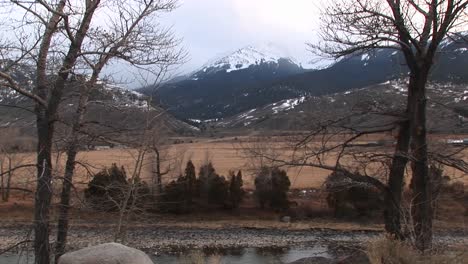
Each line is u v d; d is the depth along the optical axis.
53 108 10.59
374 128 12.15
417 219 11.42
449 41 11.80
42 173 10.40
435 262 7.07
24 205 40.12
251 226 42.31
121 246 6.77
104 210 13.33
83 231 22.28
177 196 42.09
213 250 34.47
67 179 11.11
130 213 14.89
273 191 44.91
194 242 36.75
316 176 45.84
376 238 8.79
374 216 40.12
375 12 11.49
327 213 43.59
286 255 32.84
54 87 10.56
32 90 10.66
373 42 11.84
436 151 12.00
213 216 44.28
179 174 43.44
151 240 35.78
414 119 11.68
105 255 6.47
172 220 41.28
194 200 44.12
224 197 45.41
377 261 7.32
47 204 10.62
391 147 12.48
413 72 11.73
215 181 45.25
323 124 11.98
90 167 12.41
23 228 36.06
